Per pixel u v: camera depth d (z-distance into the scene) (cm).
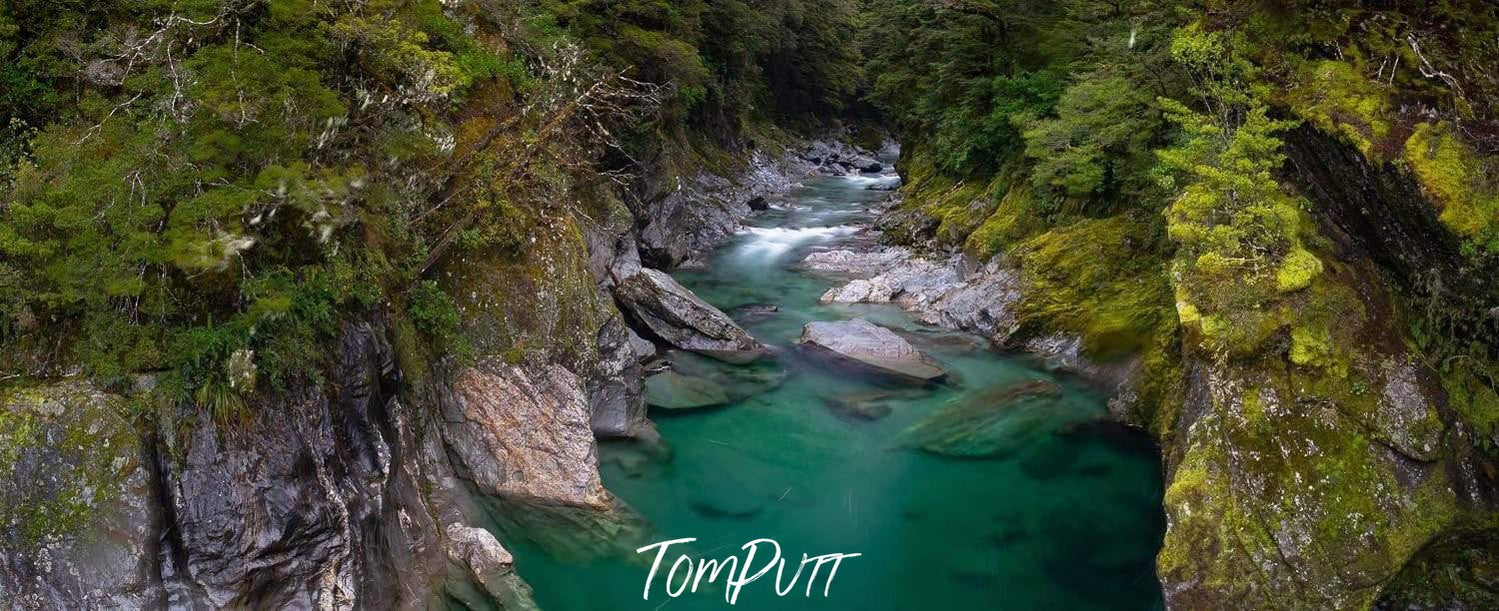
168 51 589
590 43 1645
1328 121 723
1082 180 1376
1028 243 1476
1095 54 1537
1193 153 841
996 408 1094
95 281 515
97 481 492
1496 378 677
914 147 2950
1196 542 673
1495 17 700
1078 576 774
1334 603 622
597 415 952
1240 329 721
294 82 616
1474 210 645
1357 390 687
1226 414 710
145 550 493
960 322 1426
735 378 1184
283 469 554
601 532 779
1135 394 1033
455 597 660
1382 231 739
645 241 1770
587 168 1159
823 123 4900
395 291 783
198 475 523
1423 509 643
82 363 526
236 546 527
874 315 1521
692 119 2738
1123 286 1241
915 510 879
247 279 568
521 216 938
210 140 549
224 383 543
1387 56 737
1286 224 746
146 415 519
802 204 2820
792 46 3781
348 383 647
